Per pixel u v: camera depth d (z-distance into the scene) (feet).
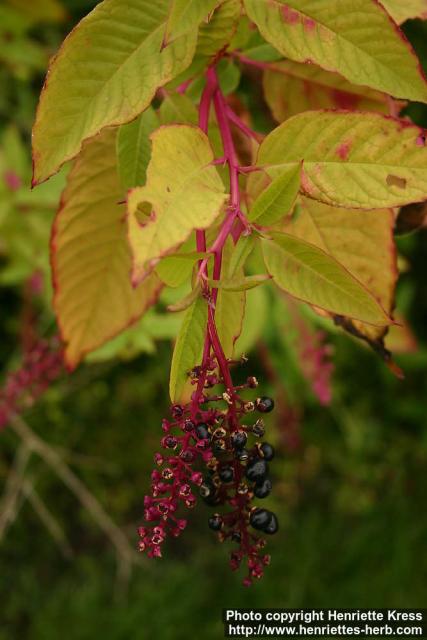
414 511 7.57
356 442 7.38
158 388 7.37
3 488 7.20
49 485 7.41
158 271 1.91
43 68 4.78
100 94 2.04
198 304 1.94
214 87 2.20
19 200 4.22
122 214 2.33
